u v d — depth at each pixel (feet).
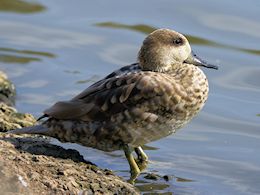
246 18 59.06
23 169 32.99
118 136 36.91
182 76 37.42
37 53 55.11
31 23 59.72
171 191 37.37
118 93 36.60
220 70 52.95
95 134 36.86
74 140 37.47
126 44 56.39
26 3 62.69
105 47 56.08
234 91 50.31
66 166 34.45
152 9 61.11
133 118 36.42
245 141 44.04
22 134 38.42
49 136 37.78
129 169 39.45
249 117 46.88
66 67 53.26
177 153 42.24
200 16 59.52
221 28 57.98
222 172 40.24
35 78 51.39
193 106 37.52
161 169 39.96
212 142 43.80
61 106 36.96
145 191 37.09
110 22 59.57
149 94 36.40
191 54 40.16
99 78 51.70
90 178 33.91
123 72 39.17
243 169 40.68
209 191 37.88
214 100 48.91
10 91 48.34
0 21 59.77
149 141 37.58
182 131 45.01
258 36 56.90
